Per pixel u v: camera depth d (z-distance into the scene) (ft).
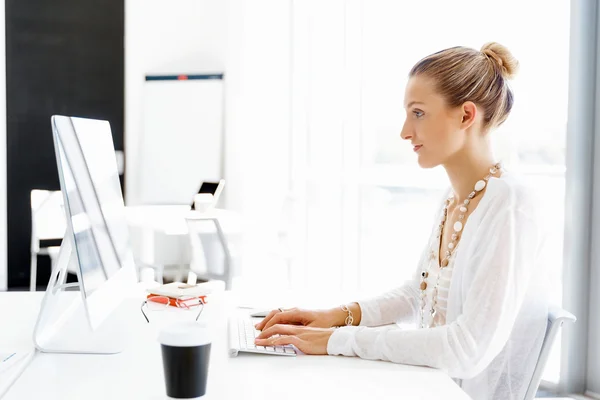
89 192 4.59
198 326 3.81
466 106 4.56
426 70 4.63
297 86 17.88
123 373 4.00
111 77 19.36
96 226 4.64
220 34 20.13
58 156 4.04
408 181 14.39
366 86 15.38
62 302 5.95
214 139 19.99
